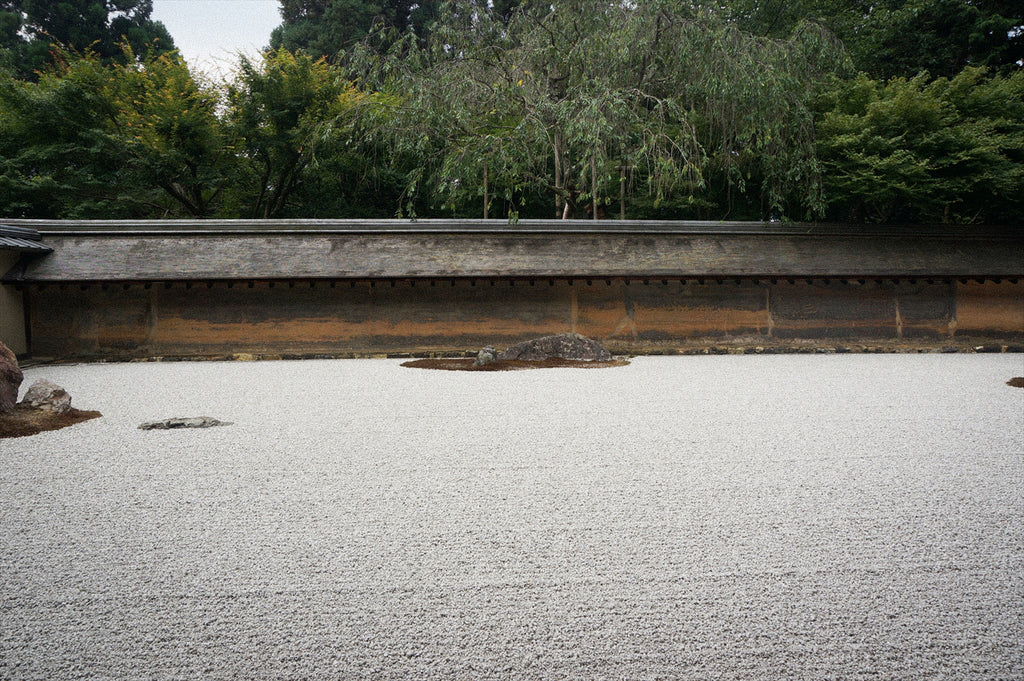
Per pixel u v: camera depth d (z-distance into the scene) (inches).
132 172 1016.2
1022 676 105.2
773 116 776.3
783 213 872.9
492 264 727.1
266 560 153.4
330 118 1020.5
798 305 761.0
